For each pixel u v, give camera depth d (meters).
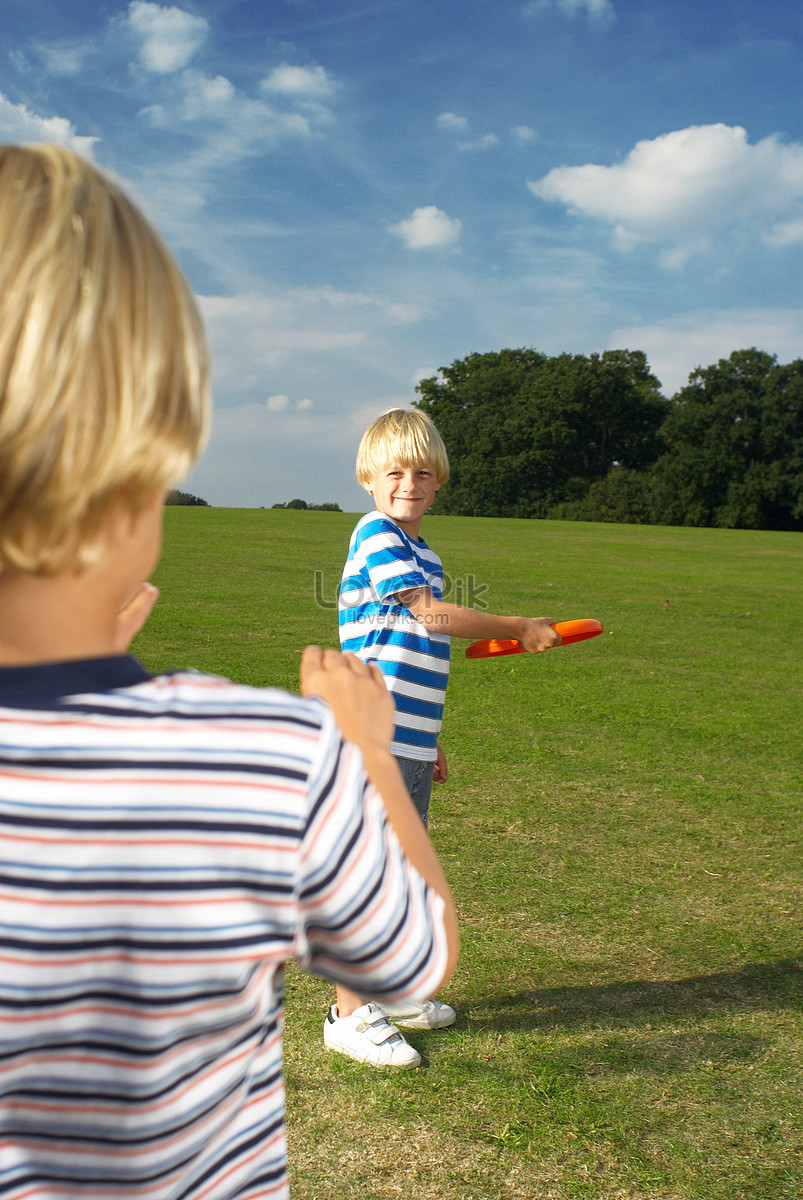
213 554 15.59
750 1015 2.37
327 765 0.52
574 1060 2.15
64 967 0.47
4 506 0.44
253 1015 0.54
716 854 3.53
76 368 0.44
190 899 0.48
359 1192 1.70
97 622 0.51
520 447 68.06
